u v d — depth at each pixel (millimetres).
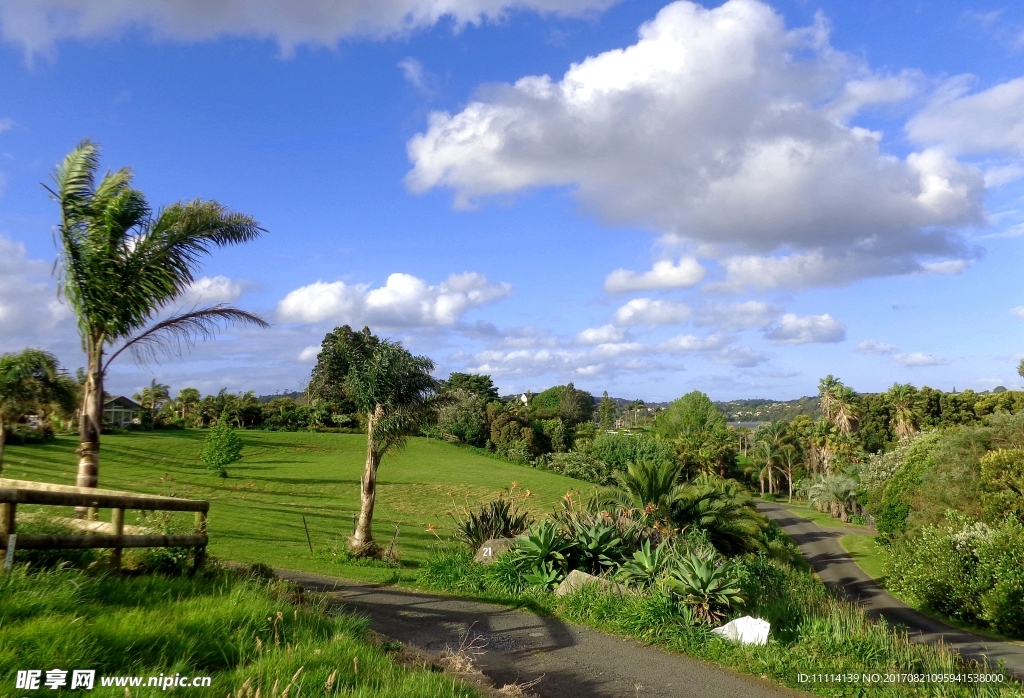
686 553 14023
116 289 11414
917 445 47812
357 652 6230
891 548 38312
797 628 10172
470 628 9859
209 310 12500
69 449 47844
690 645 9688
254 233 12664
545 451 82500
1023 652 19422
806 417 122625
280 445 71188
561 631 10125
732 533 23516
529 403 138500
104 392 11773
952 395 92750
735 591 10547
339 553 17969
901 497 45375
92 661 4793
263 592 7770
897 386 94312
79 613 5652
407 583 13820
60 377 19172
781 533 54469
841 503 77812
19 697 4270
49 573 6359
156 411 87125
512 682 7422
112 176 11625
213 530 21953
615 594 11633
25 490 6645
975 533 28188
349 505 41000
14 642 4812
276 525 25984
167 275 11609
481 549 15344
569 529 15180
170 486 40062
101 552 7883
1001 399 87250
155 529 8992
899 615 30016
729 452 94562
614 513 17906
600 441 76188
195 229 11938
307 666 5559
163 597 6859
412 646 8188
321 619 7395
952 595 27969
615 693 7453
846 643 9461
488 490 50219
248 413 87812
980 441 37281
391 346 19406
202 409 85562
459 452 78625
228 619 6207
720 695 7723
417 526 32688
